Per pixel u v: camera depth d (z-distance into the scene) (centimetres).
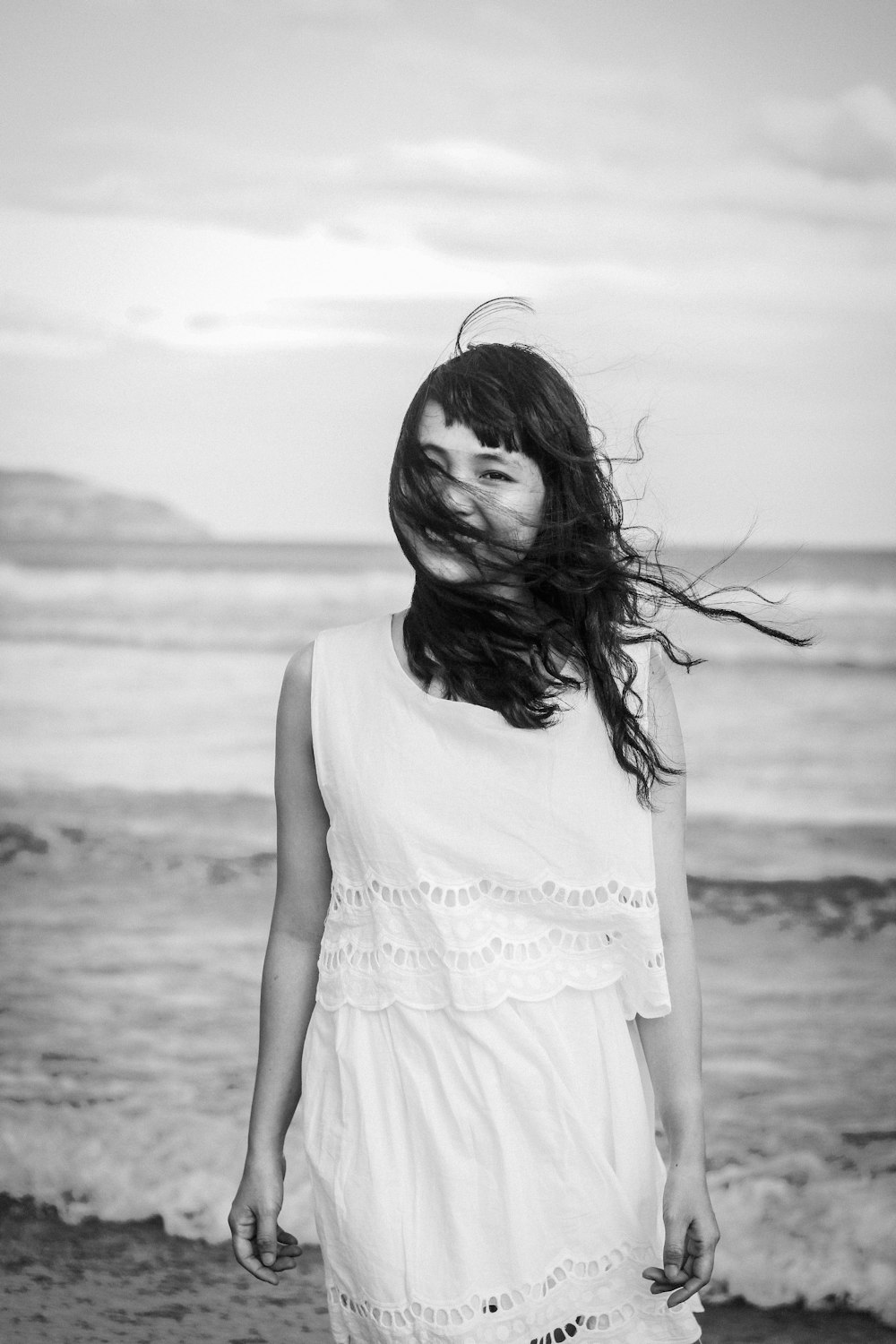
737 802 704
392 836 140
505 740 140
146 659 828
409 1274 135
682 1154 142
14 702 814
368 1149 138
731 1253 325
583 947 142
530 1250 134
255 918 575
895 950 539
